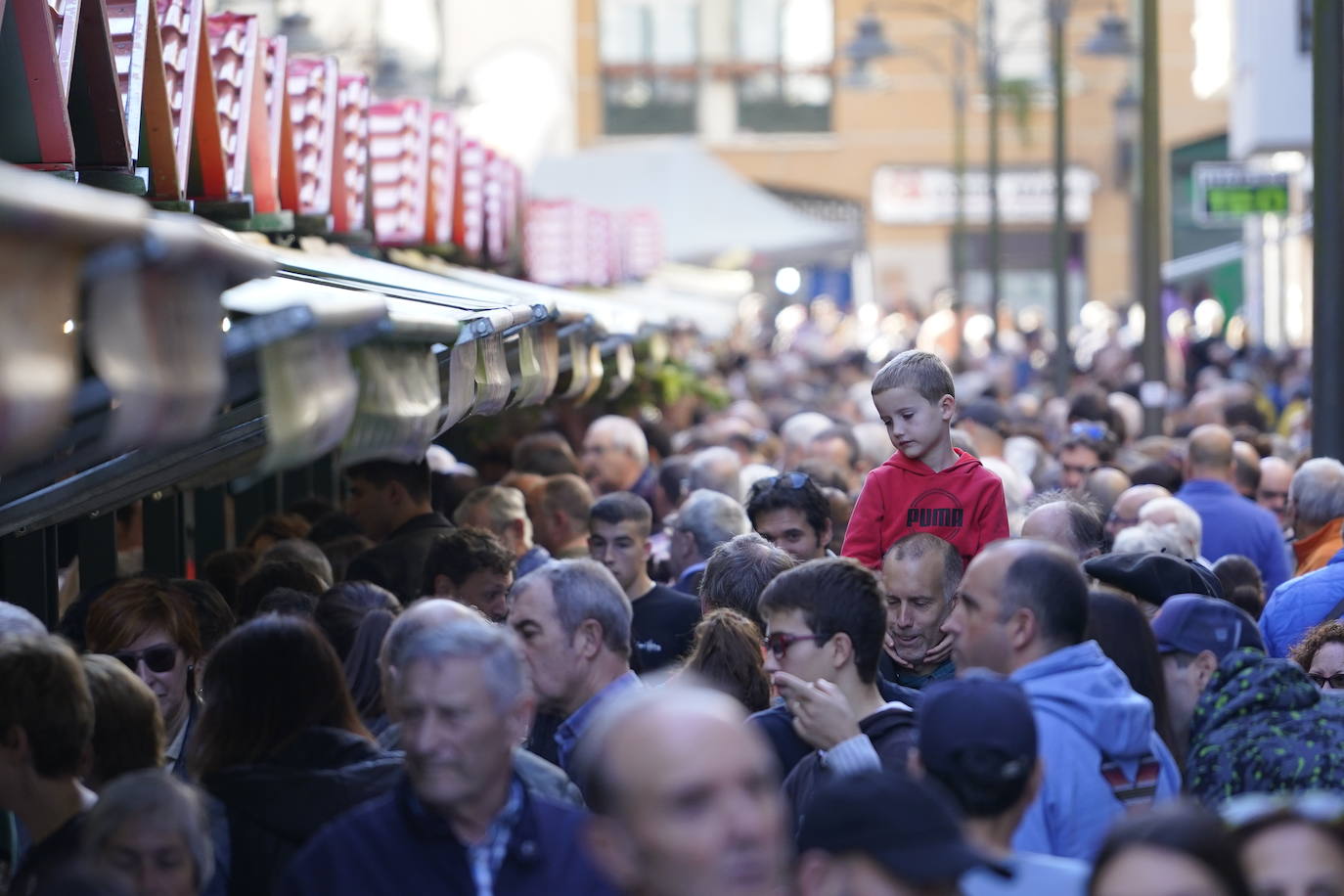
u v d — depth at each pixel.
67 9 17.58
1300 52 58.19
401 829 11.62
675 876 9.10
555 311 19.22
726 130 146.25
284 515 26.47
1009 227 146.50
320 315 10.15
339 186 29.22
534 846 11.62
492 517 25.11
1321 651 17.81
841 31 146.00
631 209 75.06
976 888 10.76
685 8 145.25
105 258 8.59
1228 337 102.81
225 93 23.94
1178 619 15.36
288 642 13.45
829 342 113.44
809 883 9.72
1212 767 13.99
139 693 13.70
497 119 98.75
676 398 50.56
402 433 13.02
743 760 9.20
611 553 22.55
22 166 16.92
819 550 22.78
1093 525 20.06
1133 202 143.12
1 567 23.06
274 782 12.95
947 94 145.75
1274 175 61.19
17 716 12.45
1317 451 31.12
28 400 7.87
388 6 115.75
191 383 9.27
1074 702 13.12
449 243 36.62
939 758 11.39
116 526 26.55
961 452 20.55
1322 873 9.77
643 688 15.66
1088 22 143.88
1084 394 39.66
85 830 11.28
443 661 11.44
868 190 146.50
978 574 13.41
